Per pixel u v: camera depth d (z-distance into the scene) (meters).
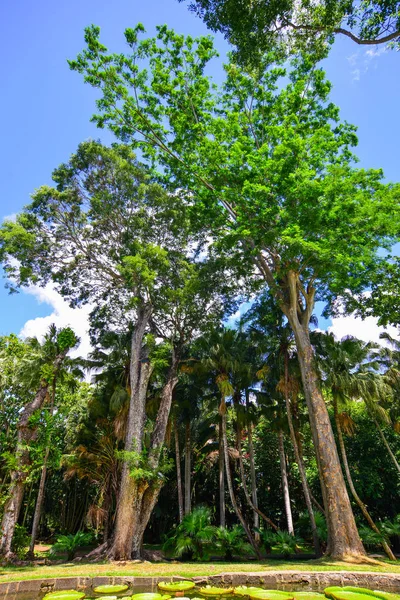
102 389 23.61
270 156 16.59
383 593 8.38
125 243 20.48
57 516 30.31
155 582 10.00
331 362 19.88
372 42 8.68
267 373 22.20
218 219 17.09
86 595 9.05
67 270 21.27
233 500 19.27
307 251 12.96
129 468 16.14
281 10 8.98
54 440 17.02
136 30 14.91
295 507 26.39
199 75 15.87
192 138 16.08
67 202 20.25
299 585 9.59
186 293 19.75
